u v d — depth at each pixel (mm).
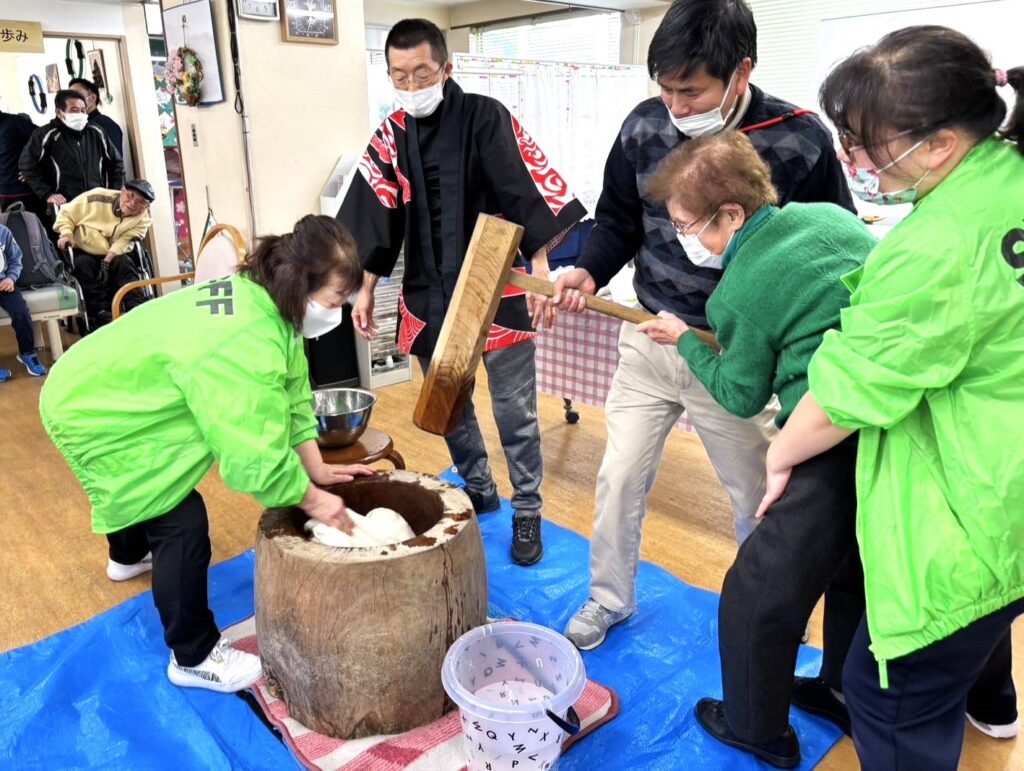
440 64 1920
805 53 4441
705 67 1366
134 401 1485
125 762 1515
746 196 1260
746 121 1493
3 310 4020
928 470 1008
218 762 1505
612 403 1786
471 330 1628
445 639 1518
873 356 961
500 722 1277
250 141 3467
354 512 1671
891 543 1030
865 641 1141
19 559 2256
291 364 1604
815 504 1228
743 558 1332
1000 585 973
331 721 1525
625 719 1624
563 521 2508
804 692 1628
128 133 5676
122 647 1842
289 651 1499
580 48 6539
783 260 1236
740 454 1645
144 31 5496
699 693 1699
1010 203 889
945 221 901
